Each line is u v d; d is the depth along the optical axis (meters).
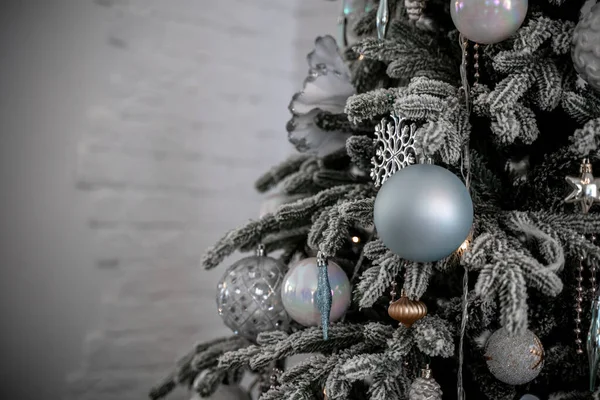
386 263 0.78
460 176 0.82
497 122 0.75
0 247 1.35
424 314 0.77
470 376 0.86
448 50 0.92
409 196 0.69
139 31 1.47
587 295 0.81
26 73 1.37
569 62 0.80
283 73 1.68
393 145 0.83
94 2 1.42
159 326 1.53
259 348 0.89
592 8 0.74
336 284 0.86
